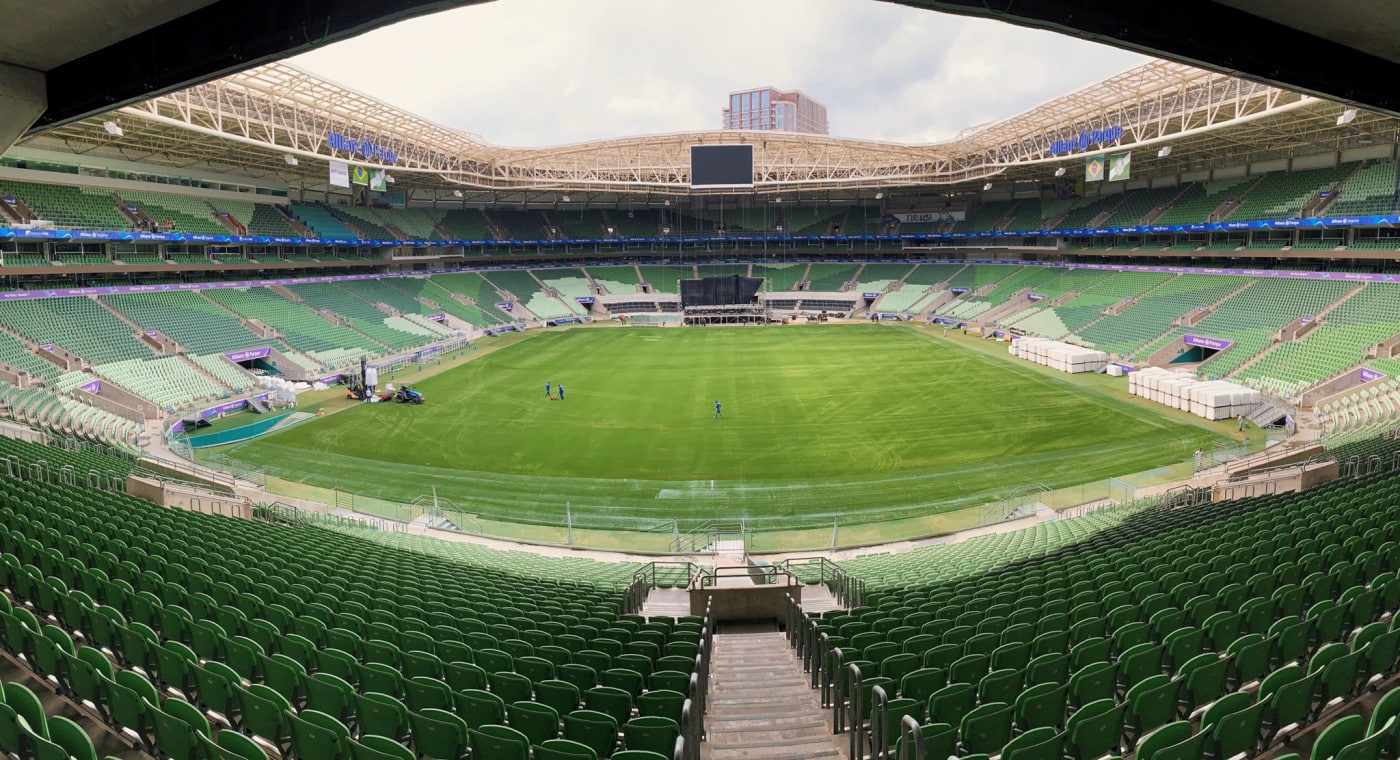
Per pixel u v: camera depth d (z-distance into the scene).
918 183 89.19
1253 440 37.41
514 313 92.56
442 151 72.12
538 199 107.06
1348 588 11.73
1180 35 12.32
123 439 38.41
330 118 56.19
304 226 76.62
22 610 10.12
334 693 9.11
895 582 18.50
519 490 33.00
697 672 9.16
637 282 106.50
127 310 54.66
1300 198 61.88
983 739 8.16
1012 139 71.25
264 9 11.77
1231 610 11.68
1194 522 19.50
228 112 48.91
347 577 15.77
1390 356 43.16
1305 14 12.47
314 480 34.38
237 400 48.53
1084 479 32.78
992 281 92.31
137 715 8.20
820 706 10.59
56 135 52.22
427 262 94.62
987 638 10.95
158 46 12.62
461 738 8.22
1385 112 14.70
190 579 13.52
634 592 17.70
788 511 30.03
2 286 50.28
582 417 45.72
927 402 47.75
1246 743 7.39
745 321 96.00
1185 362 59.12
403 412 47.50
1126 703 7.91
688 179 96.06
